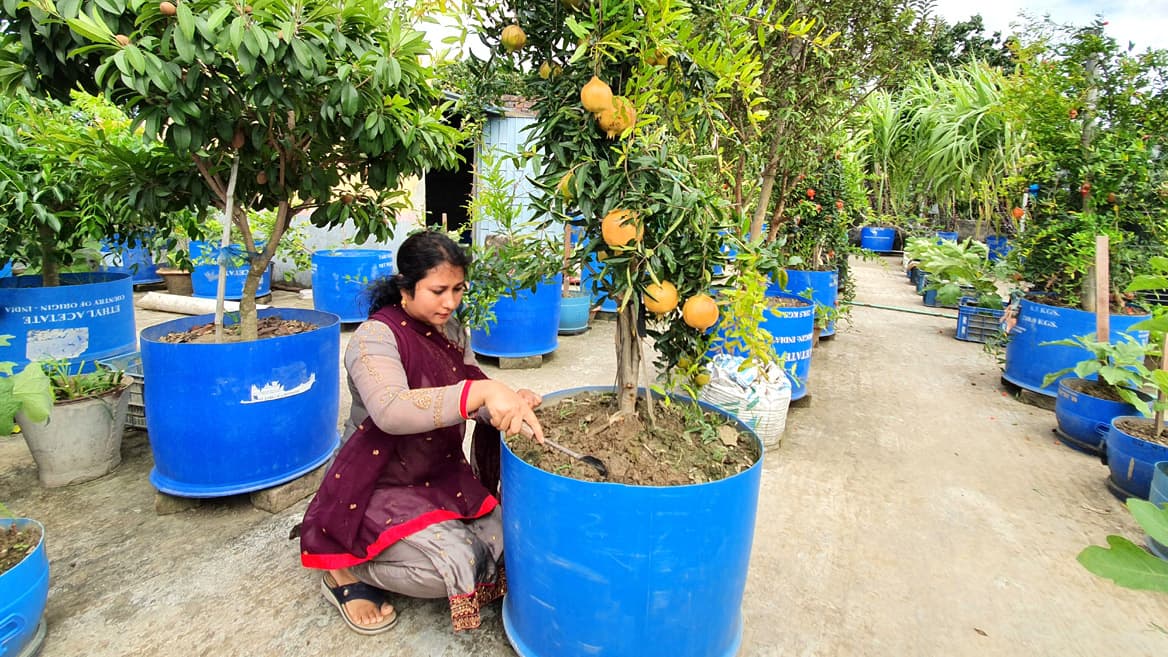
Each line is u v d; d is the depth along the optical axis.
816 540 2.56
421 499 1.88
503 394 1.59
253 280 2.69
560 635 1.65
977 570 2.38
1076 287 4.47
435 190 10.30
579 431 1.87
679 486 1.48
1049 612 2.15
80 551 2.33
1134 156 4.02
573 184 1.57
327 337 2.80
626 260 1.55
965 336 6.29
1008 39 4.73
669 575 1.53
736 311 1.63
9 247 3.21
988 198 8.61
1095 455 3.49
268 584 2.17
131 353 3.94
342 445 2.05
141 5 1.70
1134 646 1.99
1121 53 4.07
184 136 1.92
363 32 2.08
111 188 2.54
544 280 2.25
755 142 3.30
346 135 2.34
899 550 2.50
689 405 2.06
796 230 5.54
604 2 1.47
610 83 1.62
